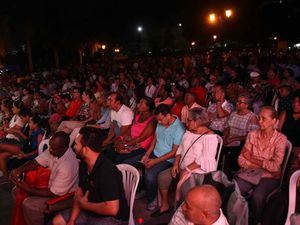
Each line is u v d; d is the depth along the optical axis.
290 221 3.14
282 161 4.13
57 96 10.38
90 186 3.42
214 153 4.33
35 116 6.50
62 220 3.67
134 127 5.89
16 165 6.09
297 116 5.12
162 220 4.69
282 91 6.40
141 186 5.30
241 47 37.03
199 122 4.41
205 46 43.12
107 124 7.24
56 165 4.13
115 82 13.23
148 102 5.79
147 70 18.77
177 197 3.93
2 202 5.40
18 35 29.23
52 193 4.14
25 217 4.21
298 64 14.20
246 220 3.13
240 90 7.75
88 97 8.91
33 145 6.45
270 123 4.13
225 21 31.41
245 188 4.12
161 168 4.91
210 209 2.57
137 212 4.93
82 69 24.30
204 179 3.64
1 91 14.86
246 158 4.31
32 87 14.88
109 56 39.84
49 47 31.72
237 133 5.43
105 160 3.37
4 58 30.52
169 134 4.98
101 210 3.31
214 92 6.20
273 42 34.53
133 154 5.52
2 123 9.12
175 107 7.13
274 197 3.80
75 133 5.68
